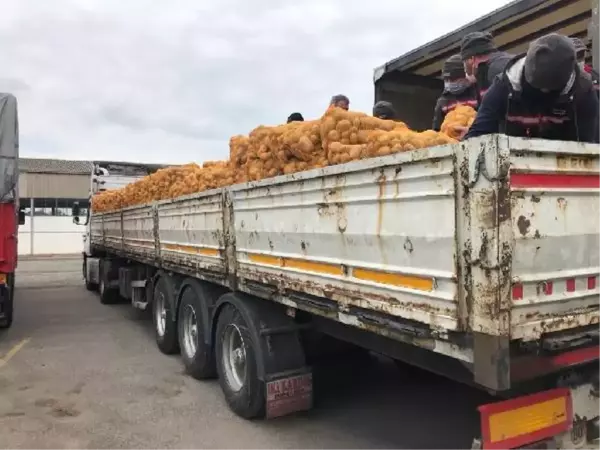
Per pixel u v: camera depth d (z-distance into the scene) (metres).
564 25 5.23
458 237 2.34
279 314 4.41
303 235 3.59
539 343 2.36
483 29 5.30
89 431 4.53
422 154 2.50
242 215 4.51
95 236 12.93
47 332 8.62
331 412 4.86
